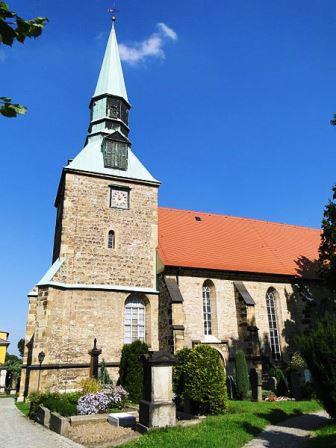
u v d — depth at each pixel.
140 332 24.06
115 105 29.64
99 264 23.98
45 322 20.83
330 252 26.19
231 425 12.80
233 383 22.67
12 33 4.05
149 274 25.23
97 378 20.77
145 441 11.02
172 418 13.28
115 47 32.22
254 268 28.06
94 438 12.56
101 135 28.56
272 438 11.62
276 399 20.77
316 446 10.16
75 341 21.81
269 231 34.19
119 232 25.20
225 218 33.69
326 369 11.94
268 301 28.45
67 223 23.92
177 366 16.58
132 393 20.31
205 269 25.94
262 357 25.64
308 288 29.95
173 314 22.84
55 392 18.69
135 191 26.62
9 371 44.59
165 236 28.14
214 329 25.58
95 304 22.97
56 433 13.57
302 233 35.78
